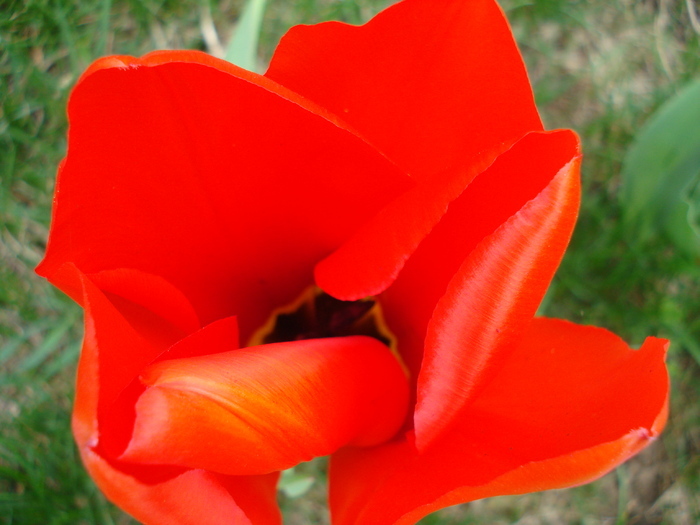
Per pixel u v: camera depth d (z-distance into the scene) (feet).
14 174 1.06
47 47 1.11
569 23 1.26
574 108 1.26
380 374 0.64
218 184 0.64
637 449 0.55
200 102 0.60
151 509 0.54
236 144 0.62
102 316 0.56
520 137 0.57
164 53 0.57
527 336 0.68
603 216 1.16
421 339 0.68
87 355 0.53
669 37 1.28
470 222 0.61
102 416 0.53
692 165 0.95
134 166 0.61
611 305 1.14
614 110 1.23
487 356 0.59
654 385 0.57
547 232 0.58
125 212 0.62
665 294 1.13
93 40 1.15
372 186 0.64
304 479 0.93
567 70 1.27
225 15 1.24
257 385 0.55
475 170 0.57
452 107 0.65
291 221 0.69
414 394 0.69
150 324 0.64
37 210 1.06
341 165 0.63
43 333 1.09
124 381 0.56
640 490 1.17
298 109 0.60
